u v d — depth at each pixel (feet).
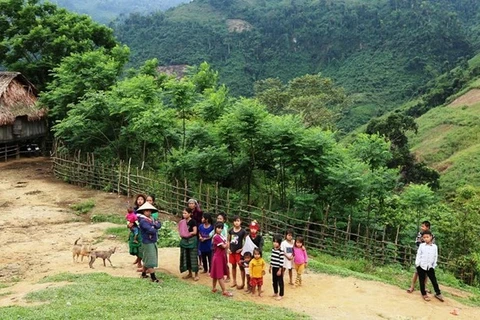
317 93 198.39
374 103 350.84
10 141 105.19
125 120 80.79
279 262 35.68
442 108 255.29
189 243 38.32
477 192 84.33
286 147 61.46
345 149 67.92
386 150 67.56
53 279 36.55
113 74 92.12
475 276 60.03
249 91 405.80
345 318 32.53
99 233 54.29
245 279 39.27
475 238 66.69
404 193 69.51
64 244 49.88
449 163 176.65
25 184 80.12
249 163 67.77
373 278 43.91
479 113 220.84
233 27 519.60
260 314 30.09
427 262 38.75
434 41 394.32
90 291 32.42
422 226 39.88
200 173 67.56
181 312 28.43
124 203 67.92
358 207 66.59
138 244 39.11
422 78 369.30
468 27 472.44
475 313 37.45
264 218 59.82
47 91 110.01
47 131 116.47
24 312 27.86
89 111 80.59
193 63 444.96
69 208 66.33
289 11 522.88
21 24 116.57
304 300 36.27
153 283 35.70
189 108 72.95
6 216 60.70
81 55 100.68
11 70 114.01
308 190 66.80
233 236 37.60
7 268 41.98
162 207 66.44
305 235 57.98
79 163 79.61
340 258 54.60
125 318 26.73
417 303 37.88
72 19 119.75
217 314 28.58
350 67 424.87
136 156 85.97
